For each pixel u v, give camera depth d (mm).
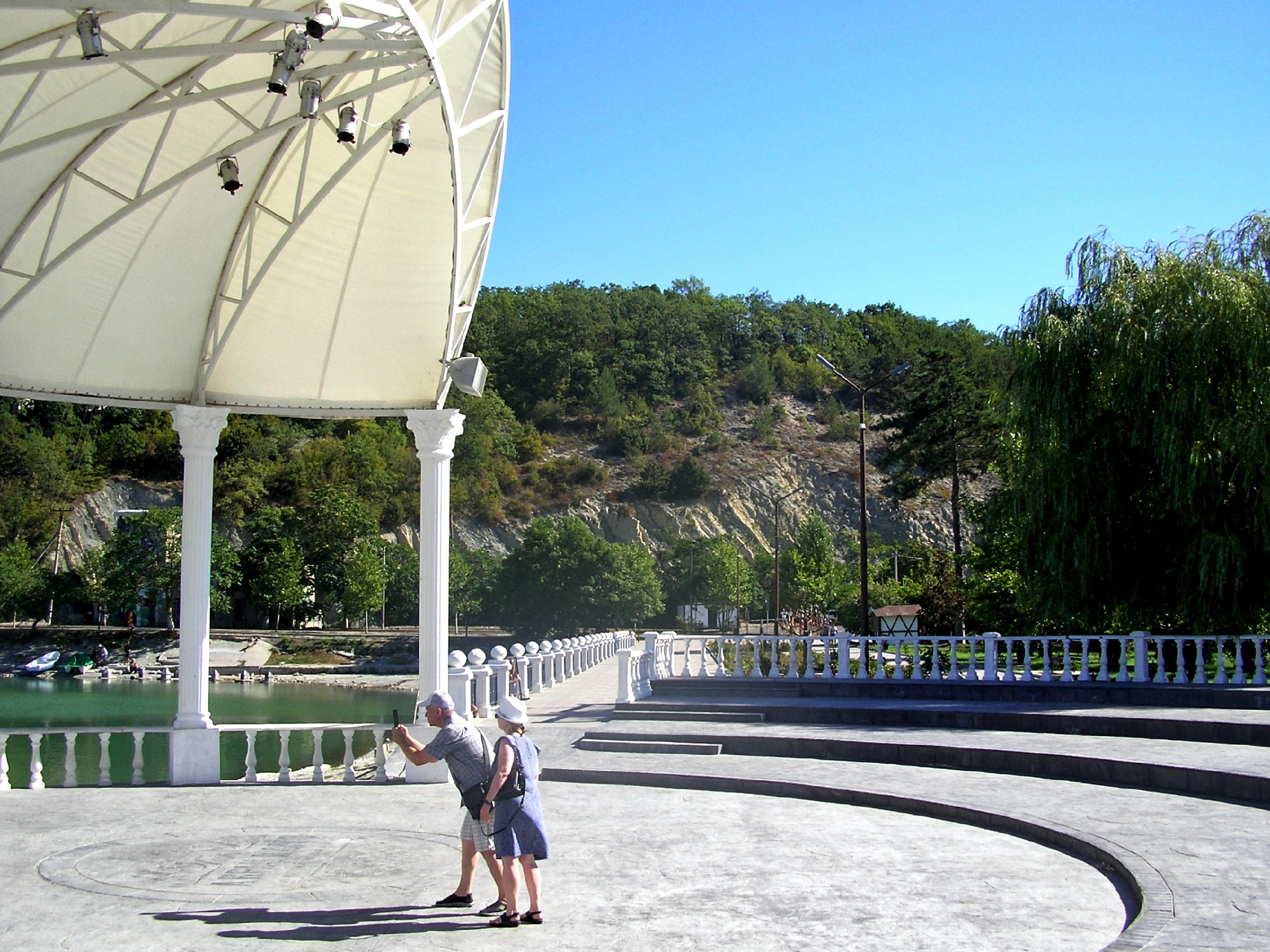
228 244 16266
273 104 15117
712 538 123562
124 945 8102
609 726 19875
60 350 16281
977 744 16562
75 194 14961
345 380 17797
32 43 11492
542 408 166875
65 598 98250
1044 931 8297
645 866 10570
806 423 173125
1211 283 23516
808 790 14547
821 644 56469
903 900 9234
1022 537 25438
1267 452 22141
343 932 8375
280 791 15586
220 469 118000
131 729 16203
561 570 91750
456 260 14648
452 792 15414
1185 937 7605
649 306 199750
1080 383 24688
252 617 103250
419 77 12398
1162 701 20516
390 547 106750
